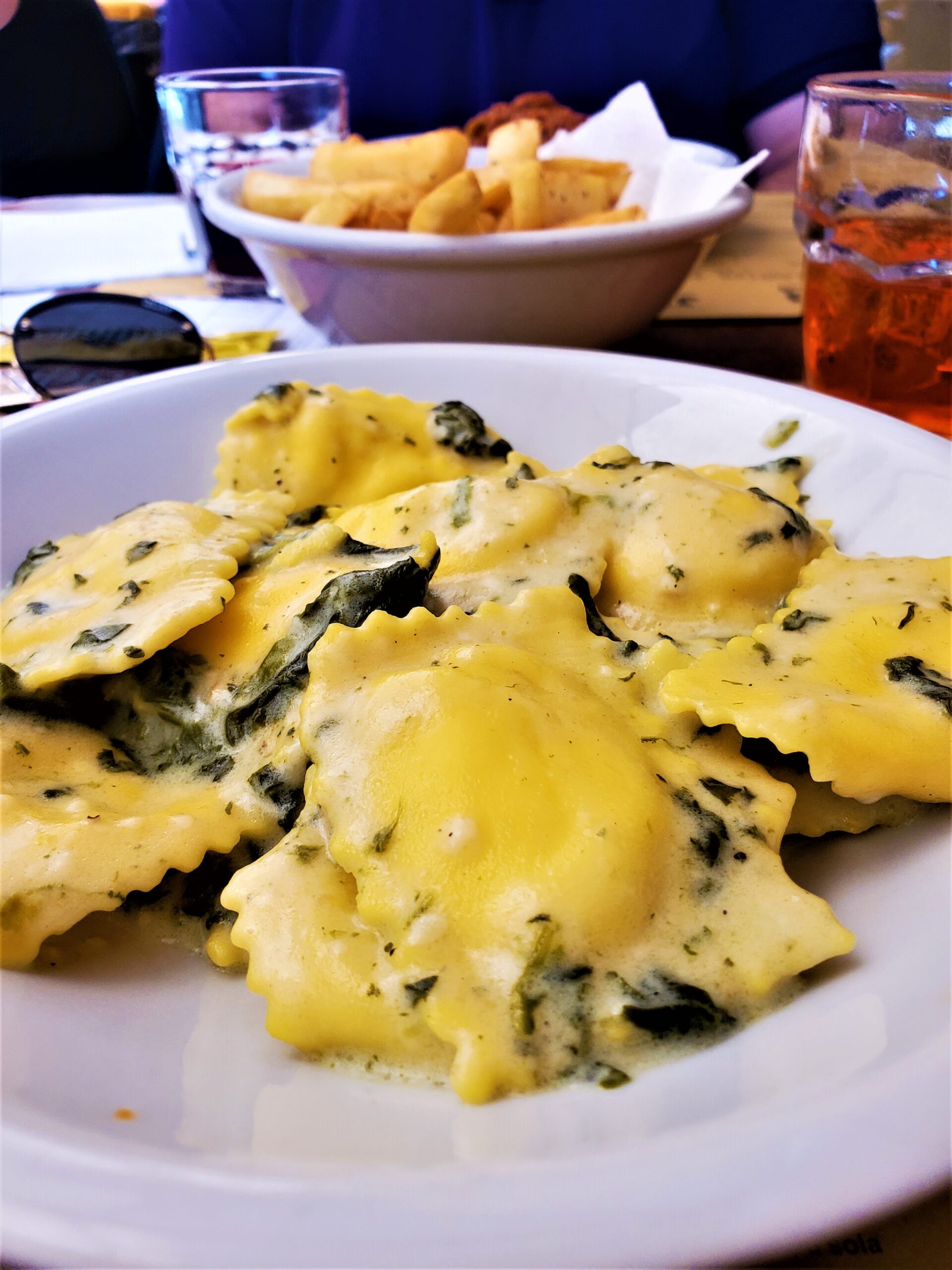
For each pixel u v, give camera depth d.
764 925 0.12
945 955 0.10
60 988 0.12
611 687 0.14
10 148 0.76
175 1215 0.07
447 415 0.23
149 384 0.24
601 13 0.72
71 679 0.16
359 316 0.31
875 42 0.76
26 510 0.22
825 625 0.15
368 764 0.13
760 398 0.22
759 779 0.14
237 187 0.36
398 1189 0.08
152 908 0.14
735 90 0.76
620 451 0.21
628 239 0.28
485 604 0.16
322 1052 0.12
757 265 0.40
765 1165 0.08
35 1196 0.08
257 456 0.22
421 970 0.11
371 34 0.73
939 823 0.13
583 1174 0.08
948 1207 0.10
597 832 0.12
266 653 0.16
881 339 0.25
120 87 0.78
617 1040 0.11
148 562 0.18
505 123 0.51
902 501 0.19
